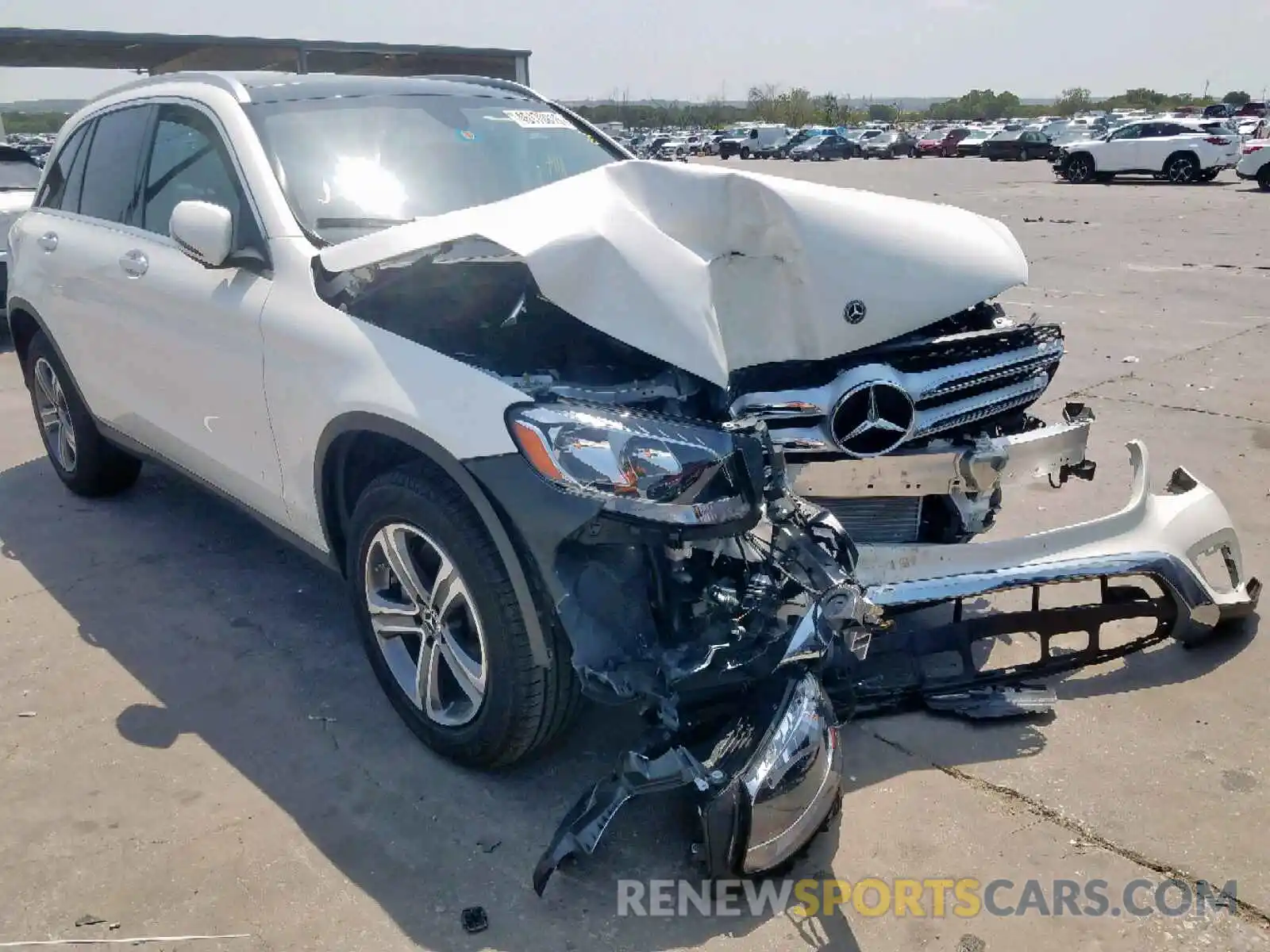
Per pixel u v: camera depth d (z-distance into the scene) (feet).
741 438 8.30
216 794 9.21
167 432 12.67
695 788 7.79
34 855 8.45
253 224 10.75
